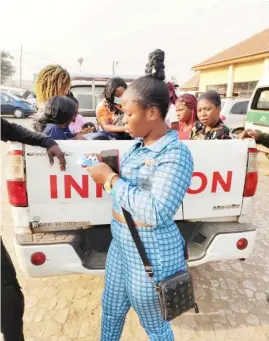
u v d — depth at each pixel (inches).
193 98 114.3
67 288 102.8
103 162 53.7
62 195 77.6
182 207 85.0
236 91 596.1
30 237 78.1
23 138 65.4
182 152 50.3
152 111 50.6
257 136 95.1
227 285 106.5
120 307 64.7
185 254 59.1
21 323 63.1
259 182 237.6
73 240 78.0
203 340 83.1
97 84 216.1
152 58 51.7
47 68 98.4
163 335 62.1
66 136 93.2
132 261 55.7
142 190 50.2
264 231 148.2
